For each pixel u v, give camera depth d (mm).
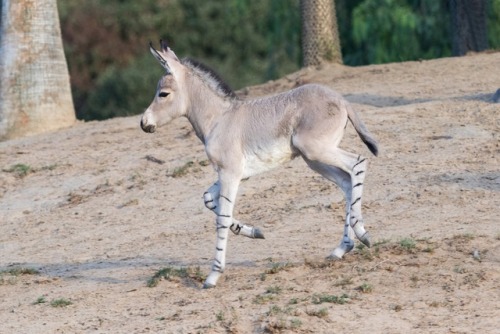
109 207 45469
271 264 33281
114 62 123000
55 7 65125
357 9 85062
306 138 30406
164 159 50312
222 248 31500
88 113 120000
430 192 39250
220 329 27359
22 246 41938
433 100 53812
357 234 30719
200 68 32344
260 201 42062
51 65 64562
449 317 26922
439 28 83500
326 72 67375
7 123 64062
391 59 84000
